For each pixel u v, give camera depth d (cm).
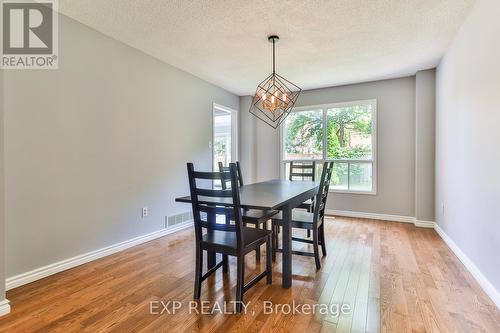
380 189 450
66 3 226
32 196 225
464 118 261
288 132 530
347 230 381
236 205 183
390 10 235
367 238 343
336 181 484
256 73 409
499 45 189
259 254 269
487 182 209
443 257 278
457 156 284
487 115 209
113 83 292
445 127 331
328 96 486
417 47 313
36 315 177
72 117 254
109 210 290
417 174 404
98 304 190
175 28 268
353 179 471
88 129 268
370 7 230
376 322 170
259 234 212
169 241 337
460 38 270
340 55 337
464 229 262
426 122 396
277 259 280
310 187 291
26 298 198
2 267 177
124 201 307
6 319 172
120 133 301
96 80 275
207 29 269
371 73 409
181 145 394
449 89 312
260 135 557
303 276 236
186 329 163
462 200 268
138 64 322
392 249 303
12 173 213
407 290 210
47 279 229
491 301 193
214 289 213
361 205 464
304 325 167
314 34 279
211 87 464
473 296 200
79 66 259
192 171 197
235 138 554
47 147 235
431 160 395
